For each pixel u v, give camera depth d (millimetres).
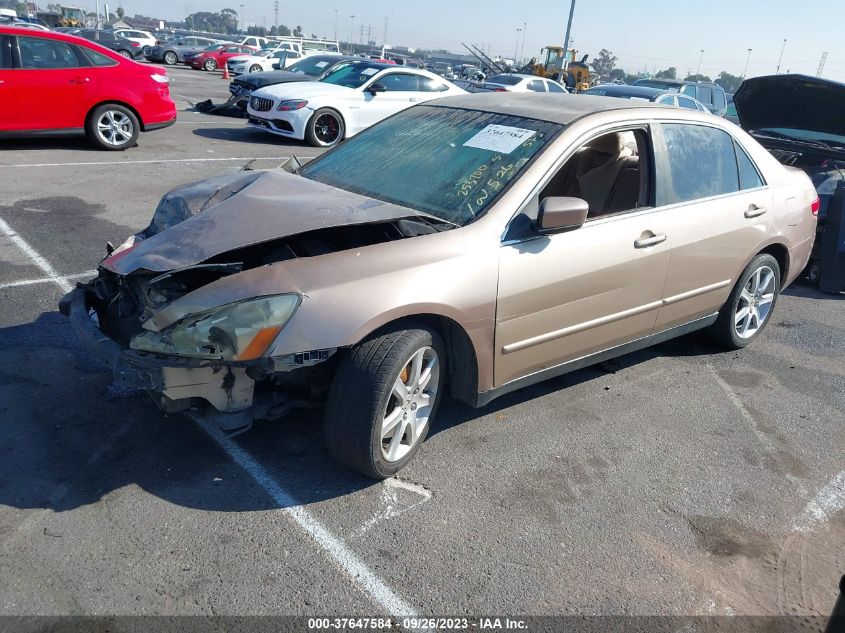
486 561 2799
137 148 10875
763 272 4988
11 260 5641
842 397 4543
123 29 41594
